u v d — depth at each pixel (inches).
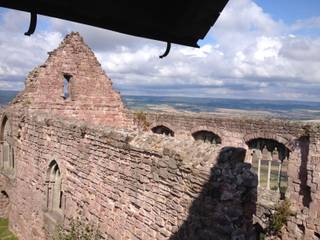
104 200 470.3
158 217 390.3
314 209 630.5
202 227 340.2
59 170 600.1
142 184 410.0
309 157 635.5
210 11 153.1
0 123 792.9
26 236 678.5
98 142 476.7
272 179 761.6
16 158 721.0
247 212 327.0
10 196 751.7
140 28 147.9
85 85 868.0
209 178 334.6
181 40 162.7
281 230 676.7
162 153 383.2
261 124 738.2
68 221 544.4
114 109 914.1
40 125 622.2
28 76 809.5
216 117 834.8
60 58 831.7
